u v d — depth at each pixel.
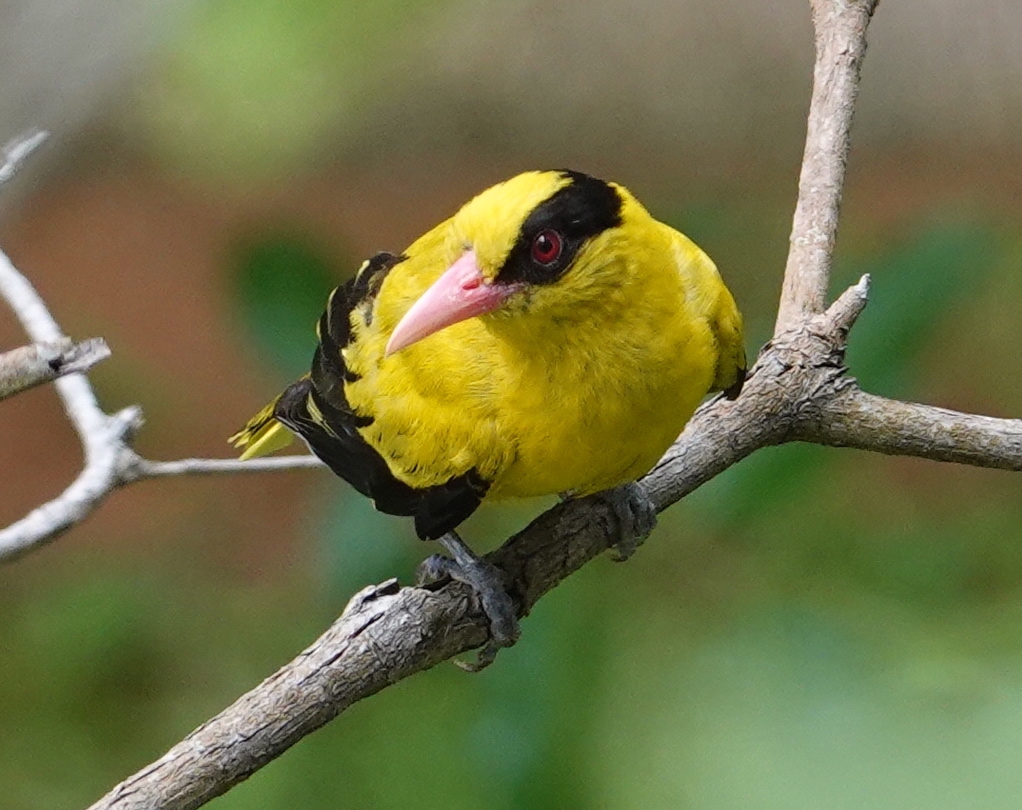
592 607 8.95
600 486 7.33
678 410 7.00
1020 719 8.55
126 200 20.39
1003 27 16.98
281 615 13.55
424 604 7.02
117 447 5.43
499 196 6.61
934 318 8.93
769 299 14.84
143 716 12.73
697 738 8.74
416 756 10.49
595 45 18.05
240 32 16.86
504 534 10.38
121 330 17.94
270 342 9.13
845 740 8.61
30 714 12.81
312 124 18.73
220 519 15.21
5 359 4.33
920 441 7.95
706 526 10.21
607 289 6.56
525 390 6.91
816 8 9.35
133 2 13.83
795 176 17.64
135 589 14.02
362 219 19.00
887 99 17.81
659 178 18.19
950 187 17.31
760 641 9.35
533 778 8.24
